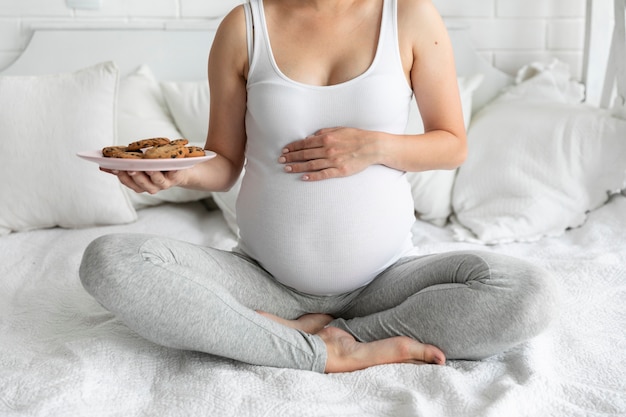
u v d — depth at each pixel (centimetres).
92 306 187
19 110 251
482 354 150
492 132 267
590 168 248
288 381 141
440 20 164
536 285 144
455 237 241
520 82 304
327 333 155
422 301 153
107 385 142
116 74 259
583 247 227
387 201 158
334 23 160
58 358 151
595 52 300
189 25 301
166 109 290
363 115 156
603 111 258
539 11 311
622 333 166
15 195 247
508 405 127
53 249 229
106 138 254
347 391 141
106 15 302
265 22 163
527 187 247
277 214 156
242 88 168
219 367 148
